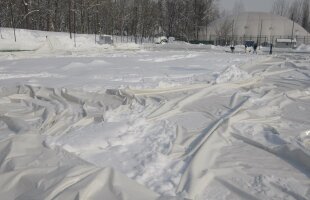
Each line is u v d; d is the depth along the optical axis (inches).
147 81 396.8
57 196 119.2
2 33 962.1
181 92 327.6
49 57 720.3
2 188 127.5
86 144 177.6
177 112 257.3
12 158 147.9
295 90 336.5
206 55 860.6
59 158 149.6
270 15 2554.1
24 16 1417.3
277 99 301.9
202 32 2432.3
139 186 129.3
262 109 259.9
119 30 1964.8
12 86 333.4
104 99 289.3
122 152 174.9
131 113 244.5
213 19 2851.9
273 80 422.0
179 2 2452.0
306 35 2378.2
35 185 127.0
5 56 702.5
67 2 1674.5
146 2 2112.5
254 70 510.6
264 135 202.4
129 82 384.8
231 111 259.6
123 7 2000.5
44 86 326.3
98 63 581.0
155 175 150.3
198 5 2452.0
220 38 2182.6
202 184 139.7
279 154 174.7
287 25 2444.6
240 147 185.9
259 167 160.2
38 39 968.3
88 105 269.4
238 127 215.9
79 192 120.4
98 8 1750.7
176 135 199.6
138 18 2070.6
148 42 1841.8
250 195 132.5
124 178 131.8
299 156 165.6
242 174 152.6
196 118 242.1
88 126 211.9
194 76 444.1
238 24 2432.3
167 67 554.3
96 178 129.2
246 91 345.7
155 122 227.8
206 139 187.9
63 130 204.8
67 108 251.6
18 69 506.9
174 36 2436.0
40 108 256.7
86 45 1058.1
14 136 167.3
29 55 753.6
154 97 301.0
